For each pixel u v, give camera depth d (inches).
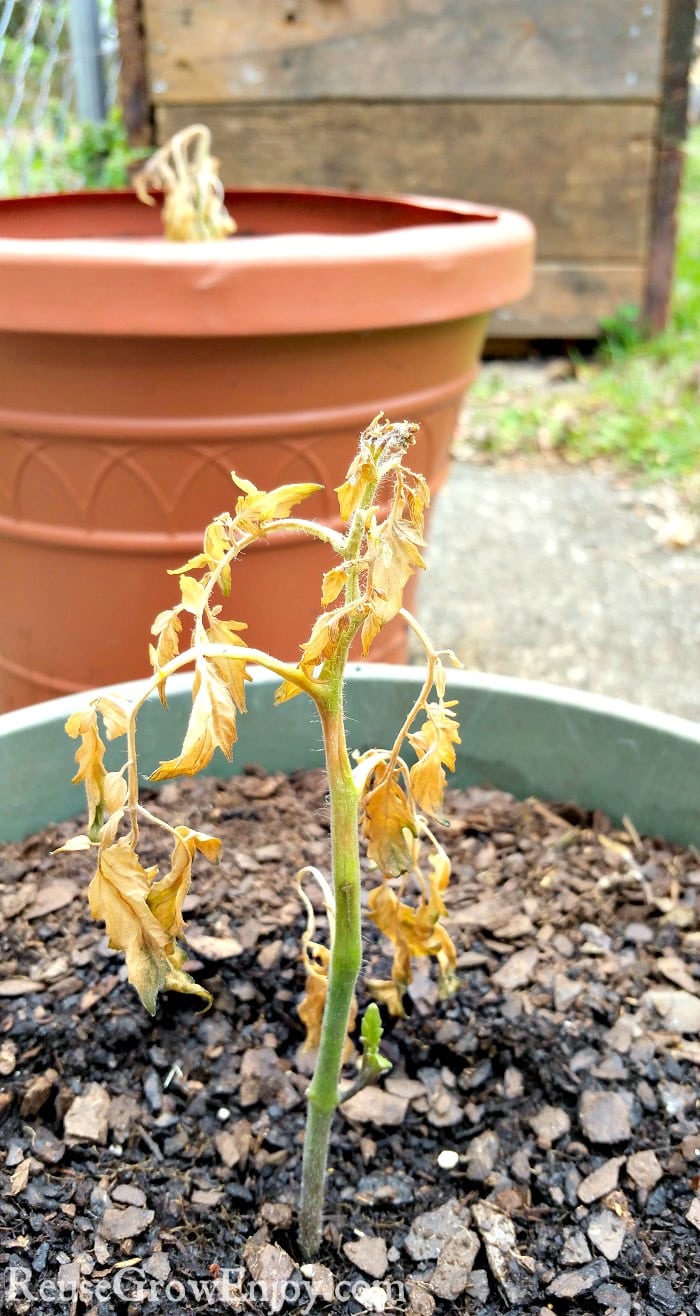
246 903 20.6
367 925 21.0
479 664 40.2
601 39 60.8
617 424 59.7
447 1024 18.9
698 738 21.5
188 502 25.1
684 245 88.6
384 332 24.0
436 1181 17.1
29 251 21.6
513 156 63.4
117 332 21.9
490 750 23.6
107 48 64.6
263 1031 19.0
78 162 63.5
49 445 24.5
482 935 20.5
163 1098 17.8
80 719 12.5
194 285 21.5
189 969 19.2
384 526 11.4
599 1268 15.5
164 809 22.7
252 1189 16.8
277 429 24.3
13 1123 17.4
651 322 69.0
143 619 26.7
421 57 60.0
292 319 22.3
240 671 11.8
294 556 26.0
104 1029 18.4
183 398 23.5
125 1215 16.1
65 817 22.6
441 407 27.7
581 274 67.4
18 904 20.5
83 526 25.5
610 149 64.0
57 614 27.3
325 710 12.1
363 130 61.4
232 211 34.0
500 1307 15.3
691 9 60.4
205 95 59.4
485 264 25.1
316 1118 14.7
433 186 63.4
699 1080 18.1
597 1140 17.2
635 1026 18.9
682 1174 16.8
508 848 22.6
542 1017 18.9
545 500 53.9
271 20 58.0
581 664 40.5
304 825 22.7
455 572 47.1
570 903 21.2
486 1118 17.9
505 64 60.8
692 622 43.4
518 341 70.8
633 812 22.9
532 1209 16.4
